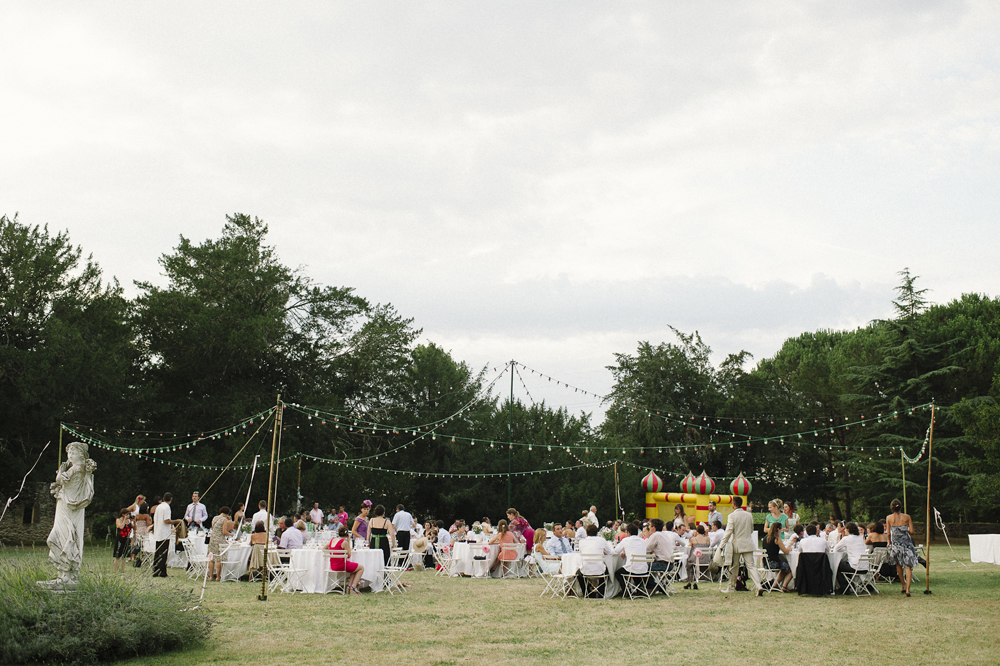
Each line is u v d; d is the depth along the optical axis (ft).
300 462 100.68
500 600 41.11
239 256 118.52
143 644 25.41
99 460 90.27
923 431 122.21
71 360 84.94
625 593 42.42
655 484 109.50
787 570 45.32
